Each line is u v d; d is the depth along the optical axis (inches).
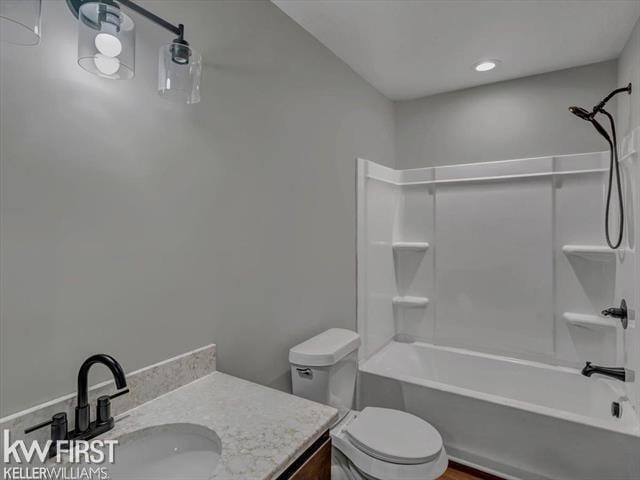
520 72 96.4
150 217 44.6
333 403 65.0
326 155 81.7
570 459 67.4
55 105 35.6
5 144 32.3
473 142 107.0
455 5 67.0
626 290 73.0
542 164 94.7
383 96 110.4
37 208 34.4
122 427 37.2
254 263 61.2
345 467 60.7
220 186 54.6
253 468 30.2
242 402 42.6
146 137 44.1
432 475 54.2
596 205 89.0
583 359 90.4
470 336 105.2
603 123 90.4
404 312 114.7
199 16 51.3
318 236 78.5
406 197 115.3
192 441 37.7
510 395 94.7
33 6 27.1
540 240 95.7
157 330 45.4
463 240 106.2
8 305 32.6
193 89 41.9
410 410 84.2
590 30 75.4
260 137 62.6
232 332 56.7
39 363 34.6
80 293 37.8
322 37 77.9
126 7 40.6
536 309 96.2
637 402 65.5
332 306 83.4
